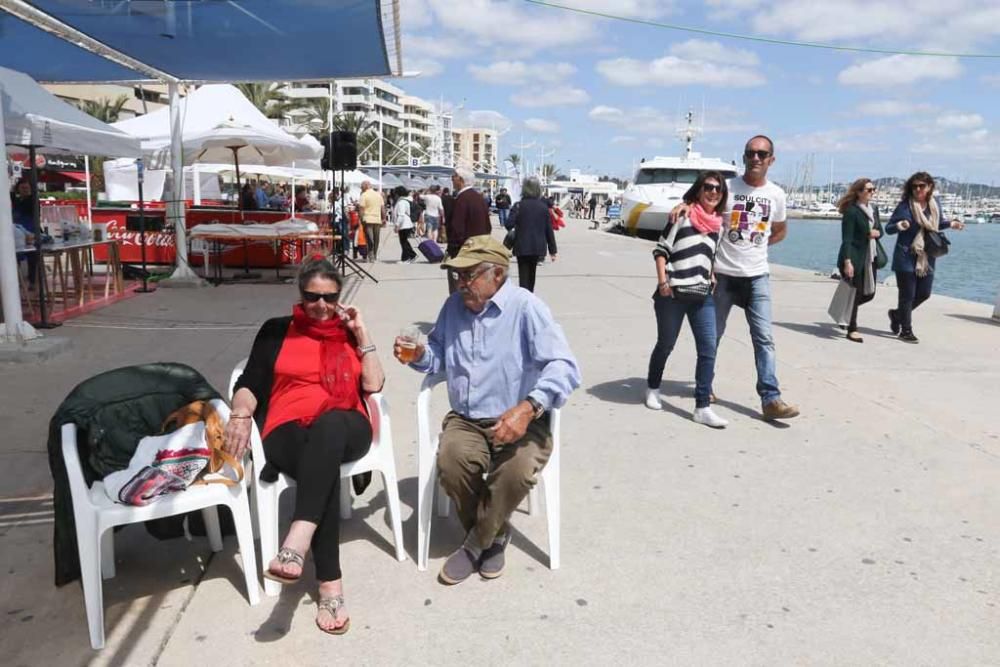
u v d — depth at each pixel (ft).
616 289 38.70
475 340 10.62
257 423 10.85
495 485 10.23
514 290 10.71
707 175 16.21
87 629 9.21
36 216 25.99
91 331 25.93
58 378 19.79
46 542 11.24
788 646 9.14
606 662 8.79
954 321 30.78
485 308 10.53
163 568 10.71
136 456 9.71
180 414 10.34
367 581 10.48
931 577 10.77
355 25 28.30
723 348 24.89
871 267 25.86
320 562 9.41
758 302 17.16
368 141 279.69
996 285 52.90
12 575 10.32
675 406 18.51
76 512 8.75
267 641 9.05
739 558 11.22
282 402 10.37
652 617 9.71
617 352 24.22
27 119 24.66
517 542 11.66
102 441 9.77
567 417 17.53
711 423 16.97
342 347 10.69
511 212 40.29
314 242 46.85
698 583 10.53
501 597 10.12
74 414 9.61
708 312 16.87
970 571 10.95
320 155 49.75
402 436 16.12
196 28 28.58
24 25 29.30
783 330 28.19
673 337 17.47
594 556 11.23
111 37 29.99
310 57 33.83
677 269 16.56
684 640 9.23
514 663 8.75
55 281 34.17
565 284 40.40
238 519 9.63
